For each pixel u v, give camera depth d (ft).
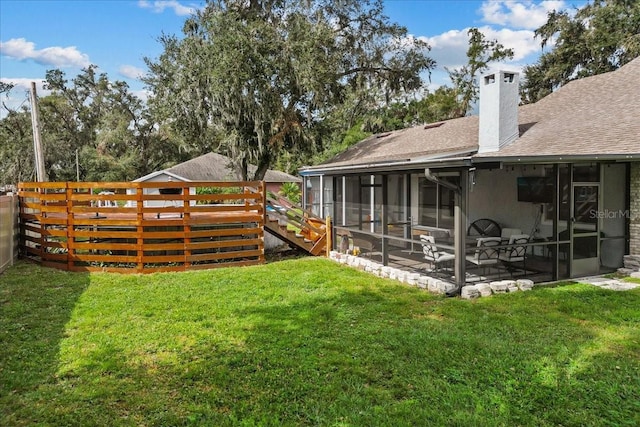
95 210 31.35
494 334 16.58
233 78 54.85
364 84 70.44
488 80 35.01
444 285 23.12
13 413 11.26
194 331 17.39
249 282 26.37
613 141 27.22
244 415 11.10
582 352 14.69
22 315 19.85
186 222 31.45
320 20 61.21
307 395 12.06
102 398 12.04
